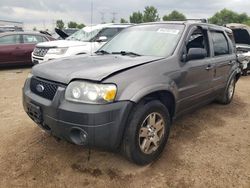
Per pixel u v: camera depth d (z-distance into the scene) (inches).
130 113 122.6
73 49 347.6
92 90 114.4
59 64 140.0
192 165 136.6
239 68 243.9
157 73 135.1
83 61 142.7
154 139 135.4
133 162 130.6
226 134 175.5
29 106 133.8
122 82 119.1
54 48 346.6
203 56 159.2
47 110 122.6
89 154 144.0
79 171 129.6
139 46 166.9
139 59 141.6
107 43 189.3
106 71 121.1
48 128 128.8
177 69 147.8
